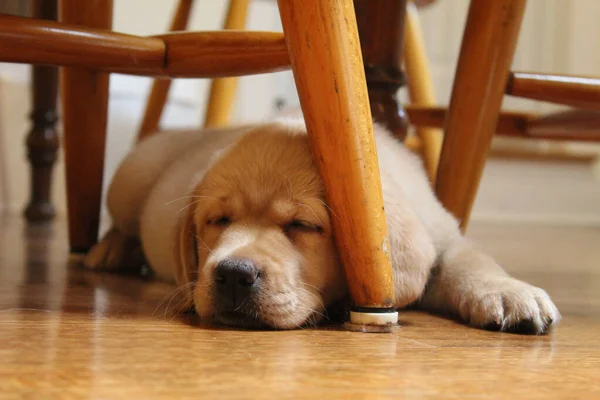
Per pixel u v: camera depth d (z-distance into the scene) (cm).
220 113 228
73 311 107
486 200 455
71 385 65
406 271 113
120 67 124
